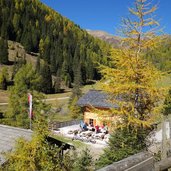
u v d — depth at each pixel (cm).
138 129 1709
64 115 6162
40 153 1114
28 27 18738
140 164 307
